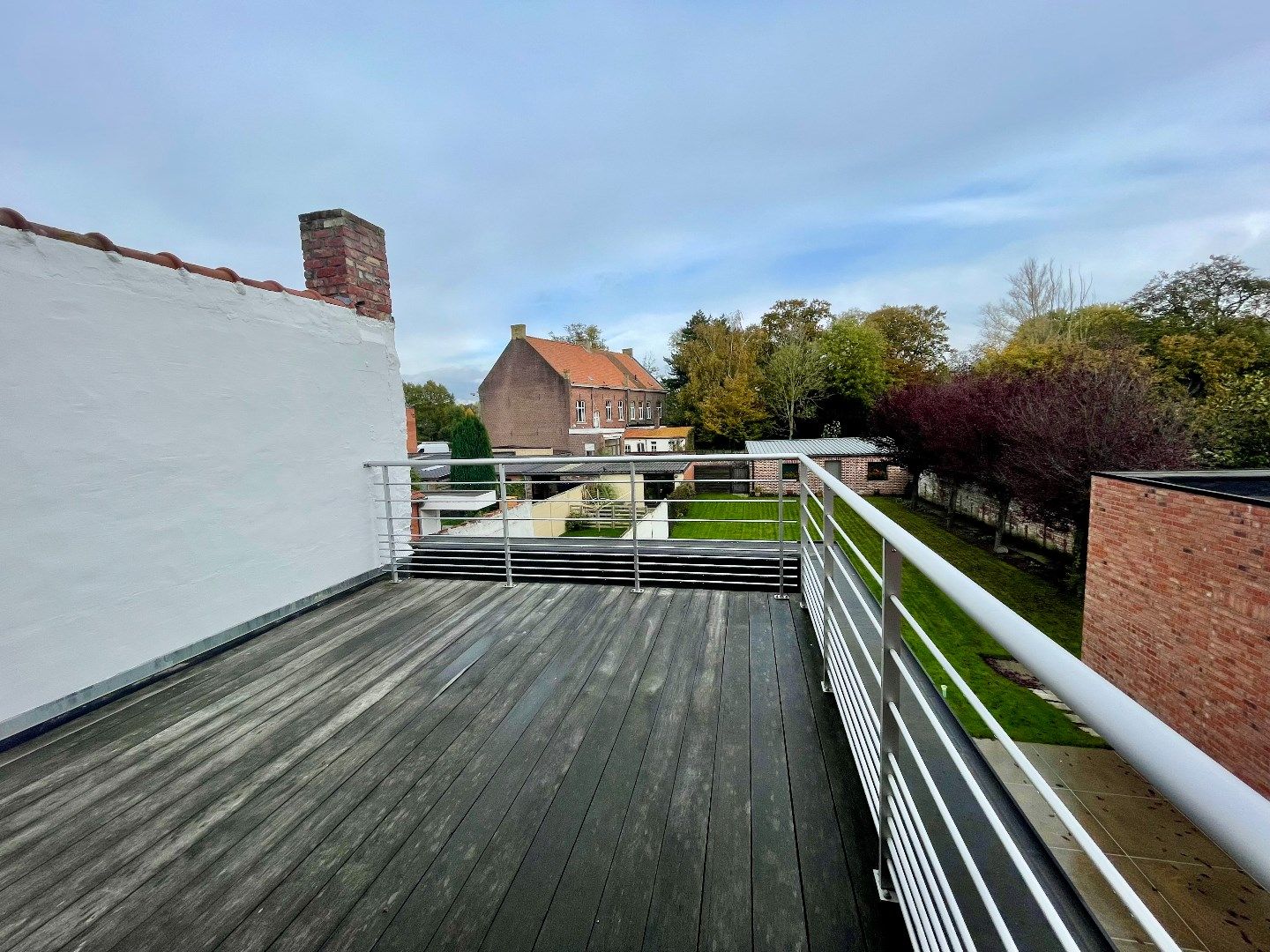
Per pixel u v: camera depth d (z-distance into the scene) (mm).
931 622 8430
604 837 1587
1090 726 459
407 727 2174
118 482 2473
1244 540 4871
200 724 2242
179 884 1477
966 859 900
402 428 4344
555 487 12789
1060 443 9438
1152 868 4121
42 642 2213
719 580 3688
